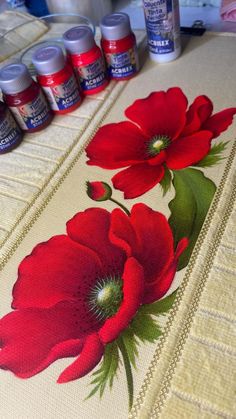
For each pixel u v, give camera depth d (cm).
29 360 18
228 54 30
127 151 26
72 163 26
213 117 26
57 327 19
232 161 23
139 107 28
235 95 27
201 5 36
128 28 28
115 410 16
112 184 24
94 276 20
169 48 30
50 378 17
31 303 20
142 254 20
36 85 27
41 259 21
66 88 27
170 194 23
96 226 22
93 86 29
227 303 18
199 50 31
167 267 20
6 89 26
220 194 22
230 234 20
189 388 16
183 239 20
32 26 36
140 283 19
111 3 39
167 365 17
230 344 17
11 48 34
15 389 17
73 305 19
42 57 26
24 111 26
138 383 16
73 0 35
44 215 23
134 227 22
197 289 18
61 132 28
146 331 18
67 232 22
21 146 27
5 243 23
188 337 17
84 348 18
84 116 29
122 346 18
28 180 25
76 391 17
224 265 19
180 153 25
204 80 29
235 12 33
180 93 28
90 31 28
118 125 27
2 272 21
